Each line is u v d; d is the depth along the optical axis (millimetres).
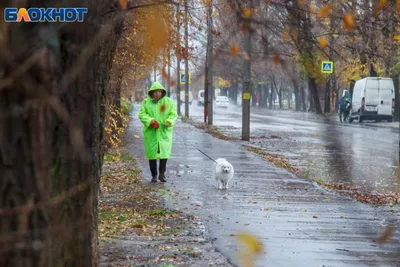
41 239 4930
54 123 5246
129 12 6176
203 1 7977
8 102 4539
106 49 6871
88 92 5516
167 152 20188
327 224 14031
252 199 17359
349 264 10461
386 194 19469
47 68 4516
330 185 21406
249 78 41062
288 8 6879
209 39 8234
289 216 14883
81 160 5457
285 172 24078
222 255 10711
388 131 56500
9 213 4453
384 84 70812
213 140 39938
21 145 4801
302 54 6883
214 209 15562
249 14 6793
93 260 6402
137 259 10328
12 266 4789
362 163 29203
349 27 6633
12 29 4445
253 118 85500
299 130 56719
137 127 52656
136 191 18203
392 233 13148
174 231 12773
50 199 4809
